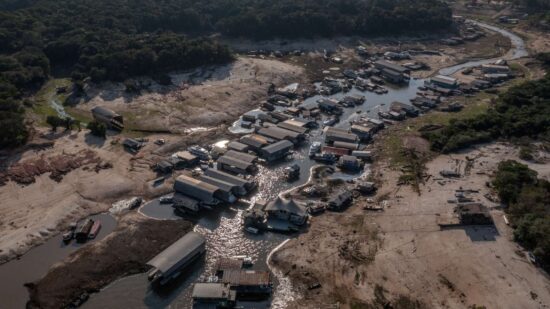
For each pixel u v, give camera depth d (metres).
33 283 75.62
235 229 89.81
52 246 84.25
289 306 71.50
